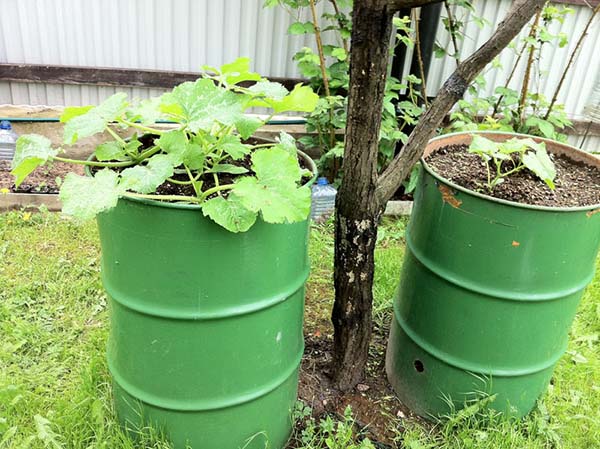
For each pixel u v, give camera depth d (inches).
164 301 58.7
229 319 59.7
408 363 81.4
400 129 137.6
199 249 55.5
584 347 97.6
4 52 133.9
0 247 109.7
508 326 71.1
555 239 65.6
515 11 61.8
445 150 84.7
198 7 135.7
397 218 137.7
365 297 78.4
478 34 146.7
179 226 54.3
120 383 67.2
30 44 134.1
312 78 134.8
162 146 57.2
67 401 77.6
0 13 129.9
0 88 137.9
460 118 133.0
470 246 68.3
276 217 52.6
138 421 67.9
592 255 71.1
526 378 75.9
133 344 63.2
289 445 76.3
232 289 58.4
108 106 58.8
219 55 142.1
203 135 59.7
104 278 64.2
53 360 85.8
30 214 120.6
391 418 81.6
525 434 79.1
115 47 137.4
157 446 66.7
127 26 135.6
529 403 79.8
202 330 59.8
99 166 63.6
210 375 62.9
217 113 55.4
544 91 155.9
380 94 64.4
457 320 72.9
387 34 60.7
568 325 76.1
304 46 143.6
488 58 65.2
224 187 55.4
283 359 67.8
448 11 132.3
